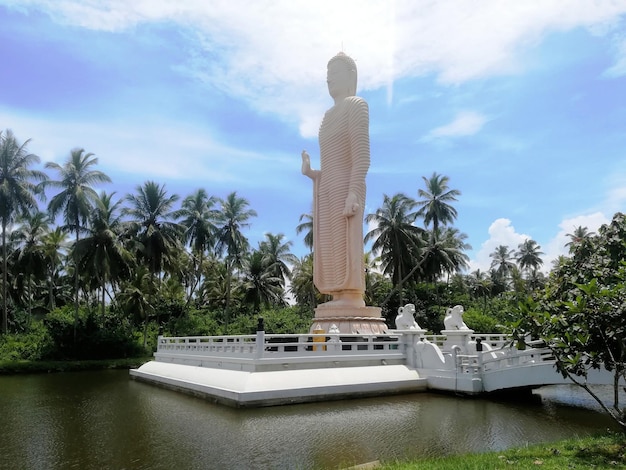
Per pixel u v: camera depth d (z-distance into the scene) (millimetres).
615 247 16312
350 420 18219
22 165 50594
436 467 10734
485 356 23875
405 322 28391
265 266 75000
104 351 53500
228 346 25000
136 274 61969
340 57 34125
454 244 70688
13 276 70500
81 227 52625
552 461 10688
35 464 13375
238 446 14797
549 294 13242
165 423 18078
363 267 31797
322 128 33719
